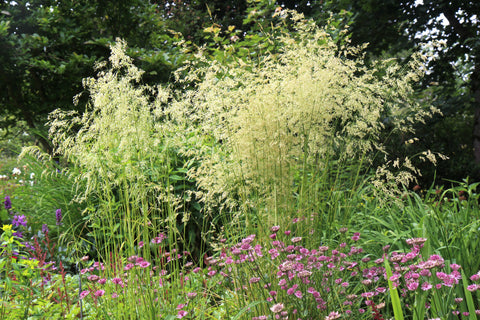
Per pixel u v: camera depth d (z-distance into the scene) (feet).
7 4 25.02
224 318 8.90
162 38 28.50
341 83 9.98
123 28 27.78
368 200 13.33
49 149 24.34
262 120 9.31
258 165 9.61
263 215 9.50
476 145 29.27
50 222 15.03
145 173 9.65
